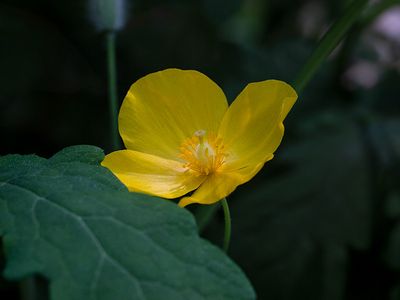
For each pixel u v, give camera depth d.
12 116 0.28
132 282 0.10
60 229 0.11
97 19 0.17
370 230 0.23
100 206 0.11
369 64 0.31
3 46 0.28
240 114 0.16
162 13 0.30
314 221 0.23
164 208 0.11
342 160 0.24
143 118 0.16
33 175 0.12
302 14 0.37
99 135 0.28
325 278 0.22
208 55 0.29
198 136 0.15
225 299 0.10
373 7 0.27
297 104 0.28
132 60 0.29
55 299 0.10
